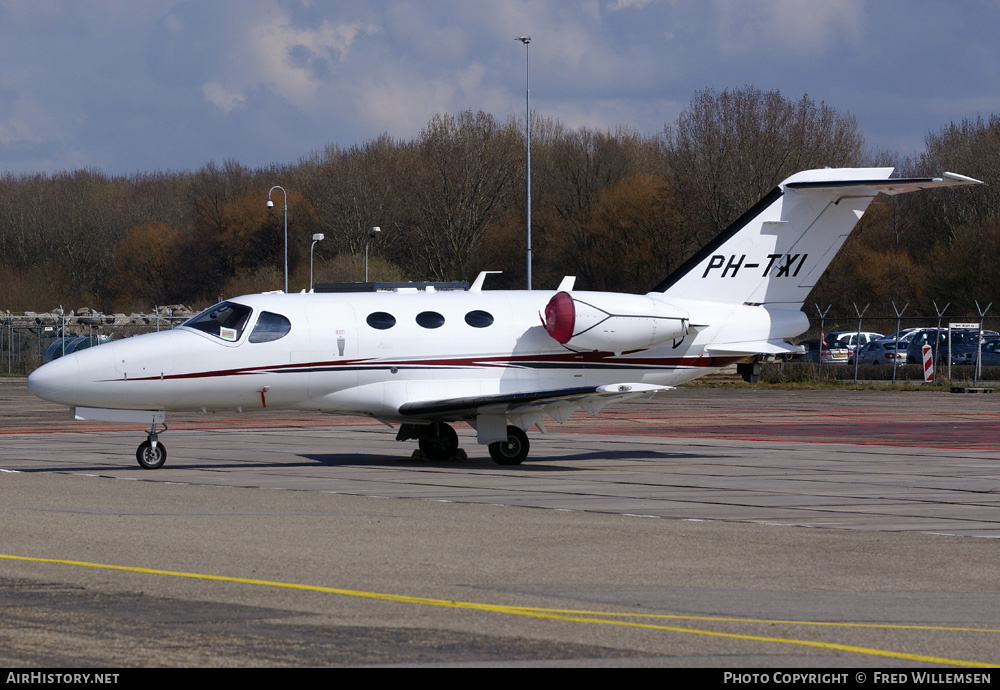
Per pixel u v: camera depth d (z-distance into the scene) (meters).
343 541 29.94
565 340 52.19
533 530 32.00
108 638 19.88
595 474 47.38
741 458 54.34
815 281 55.75
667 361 54.38
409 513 35.25
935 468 49.59
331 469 49.22
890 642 20.06
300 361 50.34
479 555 28.08
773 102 199.25
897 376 126.94
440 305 52.94
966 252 174.88
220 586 24.22
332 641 19.77
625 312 52.31
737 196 194.00
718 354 54.78
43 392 47.53
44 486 42.00
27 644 19.48
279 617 21.47
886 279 184.00
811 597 23.72
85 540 29.91
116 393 48.06
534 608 22.39
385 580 25.00
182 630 20.47
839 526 33.25
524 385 52.84
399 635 20.20
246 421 80.31
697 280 54.78
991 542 30.58
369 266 183.38
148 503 37.31
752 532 31.98
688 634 20.45
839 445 61.31
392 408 51.66
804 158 194.12
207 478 45.19
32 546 28.97
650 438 65.94
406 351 51.50
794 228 55.28
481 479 45.28
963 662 18.86
